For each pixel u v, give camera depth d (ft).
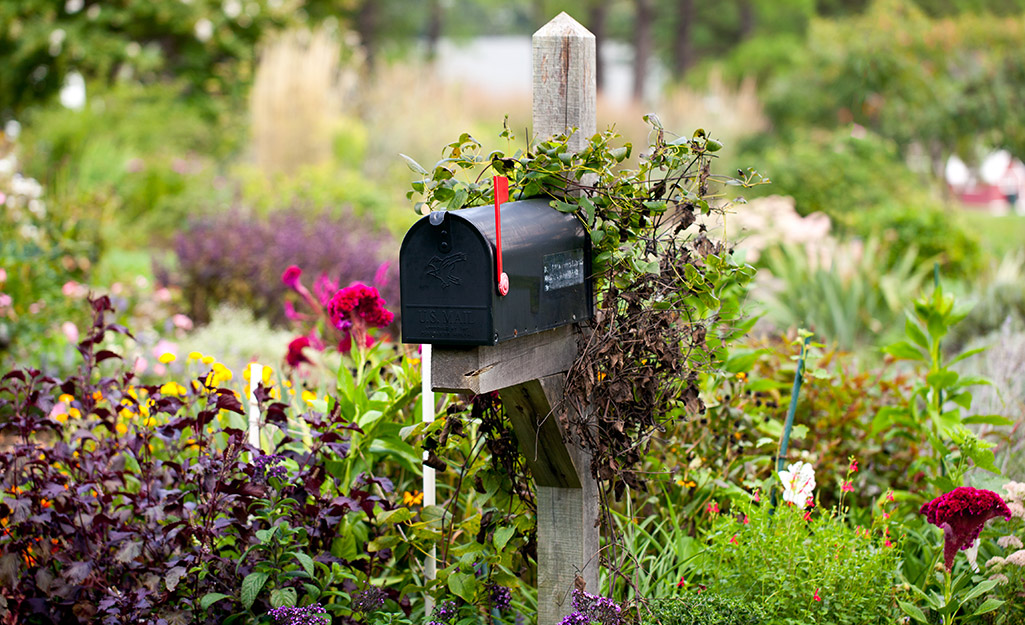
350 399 11.07
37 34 53.21
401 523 10.51
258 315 25.43
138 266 32.07
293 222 29.12
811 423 13.71
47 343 19.58
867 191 34.24
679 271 9.52
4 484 10.55
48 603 9.96
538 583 9.75
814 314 23.11
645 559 10.88
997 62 42.88
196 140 49.93
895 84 44.06
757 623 9.51
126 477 11.62
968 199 61.00
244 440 10.31
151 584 9.77
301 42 47.06
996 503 9.50
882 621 10.18
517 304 8.23
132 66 54.65
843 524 10.50
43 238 22.94
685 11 97.30
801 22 94.17
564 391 9.11
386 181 42.65
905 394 15.49
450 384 8.16
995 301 22.20
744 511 10.77
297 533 10.31
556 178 9.04
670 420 9.83
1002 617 10.33
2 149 26.91
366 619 9.96
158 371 17.29
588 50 9.40
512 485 9.89
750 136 56.90
